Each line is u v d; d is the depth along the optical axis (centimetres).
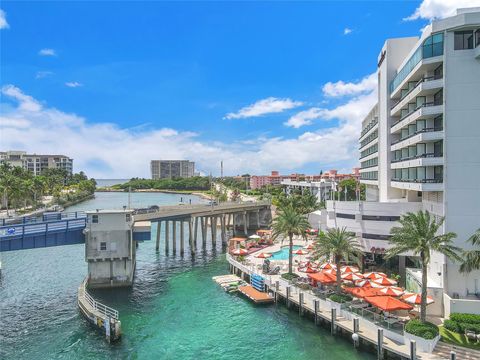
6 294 5356
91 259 5588
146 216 7275
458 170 4266
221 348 3791
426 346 3325
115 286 5697
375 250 5662
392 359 3453
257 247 8038
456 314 3716
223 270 6825
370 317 3944
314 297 4650
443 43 4353
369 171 9138
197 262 7488
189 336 4062
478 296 4131
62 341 3888
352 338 3788
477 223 4200
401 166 5503
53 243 5559
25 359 3525
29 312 4662
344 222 6069
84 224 5953
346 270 5122
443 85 4347
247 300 5162
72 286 5762
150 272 6681
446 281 4209
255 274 5653
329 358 3556
